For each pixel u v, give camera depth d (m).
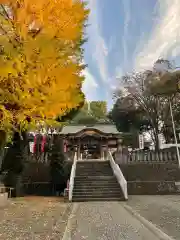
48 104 7.15
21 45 6.70
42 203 13.13
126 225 7.51
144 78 36.09
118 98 42.00
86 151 31.72
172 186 19.52
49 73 7.28
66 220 8.35
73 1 8.71
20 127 7.50
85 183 17.55
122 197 15.27
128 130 45.22
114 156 26.09
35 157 22.22
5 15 7.20
